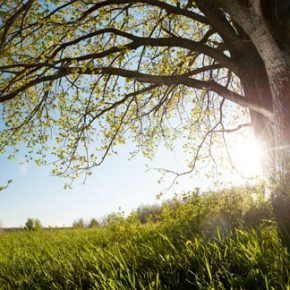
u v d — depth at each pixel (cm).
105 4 1259
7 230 2625
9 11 1140
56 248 1006
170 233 833
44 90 1345
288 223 620
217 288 482
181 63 1442
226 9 1026
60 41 1255
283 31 973
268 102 1158
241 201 870
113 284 539
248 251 551
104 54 1192
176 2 1292
